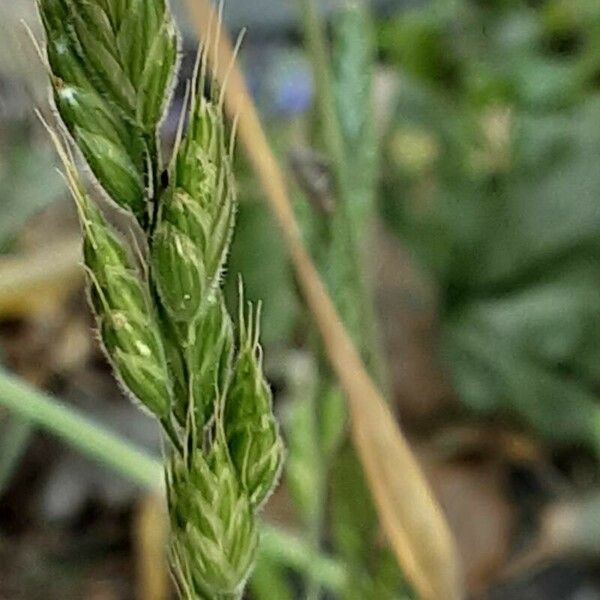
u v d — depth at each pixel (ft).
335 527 0.64
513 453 1.10
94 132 0.38
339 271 0.62
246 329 0.41
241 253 0.99
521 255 1.19
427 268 1.20
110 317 0.39
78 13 0.37
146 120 0.38
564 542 1.02
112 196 0.38
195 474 0.40
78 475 1.04
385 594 0.64
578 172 1.20
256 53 1.31
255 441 0.41
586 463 1.10
